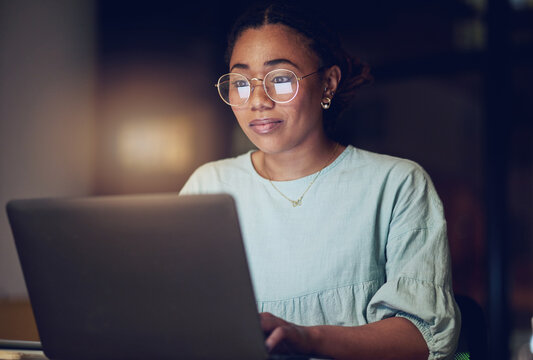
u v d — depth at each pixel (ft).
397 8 15.75
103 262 3.16
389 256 4.58
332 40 4.88
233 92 4.66
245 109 4.63
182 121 17.75
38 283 3.34
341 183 4.78
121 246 3.10
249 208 4.94
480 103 13.66
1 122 15.31
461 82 15.66
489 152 13.32
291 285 4.67
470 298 4.64
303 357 3.17
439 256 4.42
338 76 4.93
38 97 16.22
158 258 3.05
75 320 3.32
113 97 17.92
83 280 3.23
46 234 3.24
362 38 16.17
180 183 17.75
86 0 17.40
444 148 17.38
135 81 17.89
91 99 17.71
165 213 2.99
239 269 2.94
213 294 3.00
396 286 4.20
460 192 16.81
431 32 15.16
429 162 17.63
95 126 17.87
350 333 3.74
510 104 13.50
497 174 13.20
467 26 14.32
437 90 17.04
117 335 3.24
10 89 15.52
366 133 16.79
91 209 3.13
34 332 6.31
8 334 6.21
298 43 4.63
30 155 16.03
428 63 14.78
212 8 17.31
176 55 17.78
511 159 13.46
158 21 17.87
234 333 3.02
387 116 17.15
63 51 16.85
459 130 17.04
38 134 16.24
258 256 4.79
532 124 14.19
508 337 12.92
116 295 3.18
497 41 13.41
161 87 17.81
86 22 17.46
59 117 16.79
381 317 4.29
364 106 16.69
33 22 16.03
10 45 15.49
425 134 17.52
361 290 4.55
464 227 16.35
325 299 4.59
